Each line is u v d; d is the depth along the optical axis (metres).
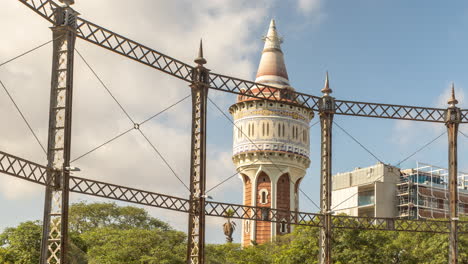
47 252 31.86
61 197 32.22
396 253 76.94
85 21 35.03
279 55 111.19
